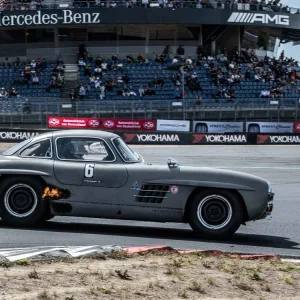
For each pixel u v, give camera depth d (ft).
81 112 243.40
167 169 59.36
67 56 304.30
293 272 43.98
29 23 290.97
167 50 300.61
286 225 72.95
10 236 56.44
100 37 306.14
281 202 94.94
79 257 44.80
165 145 228.02
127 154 61.41
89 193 59.67
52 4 295.48
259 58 340.18
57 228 62.44
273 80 284.82
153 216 59.36
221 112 249.96
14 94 263.90
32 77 275.59
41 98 249.96
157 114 246.68
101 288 35.04
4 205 60.59
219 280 39.75
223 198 58.80
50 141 61.16
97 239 57.36
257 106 253.03
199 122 243.81
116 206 59.41
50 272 39.04
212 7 298.97
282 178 135.33
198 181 58.49
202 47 309.83
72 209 59.88
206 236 59.21
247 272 42.83
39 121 240.53
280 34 330.34
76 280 37.19
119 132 229.45
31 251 46.62
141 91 266.98
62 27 303.27
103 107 244.63
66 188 59.77
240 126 244.63
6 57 295.89
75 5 299.79
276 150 214.28
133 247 51.57
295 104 255.09
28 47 305.53
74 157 60.59
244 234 65.31
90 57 297.12
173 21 293.23
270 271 43.83
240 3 300.61
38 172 59.77
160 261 44.96
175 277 39.55
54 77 274.57
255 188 58.59
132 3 294.87
